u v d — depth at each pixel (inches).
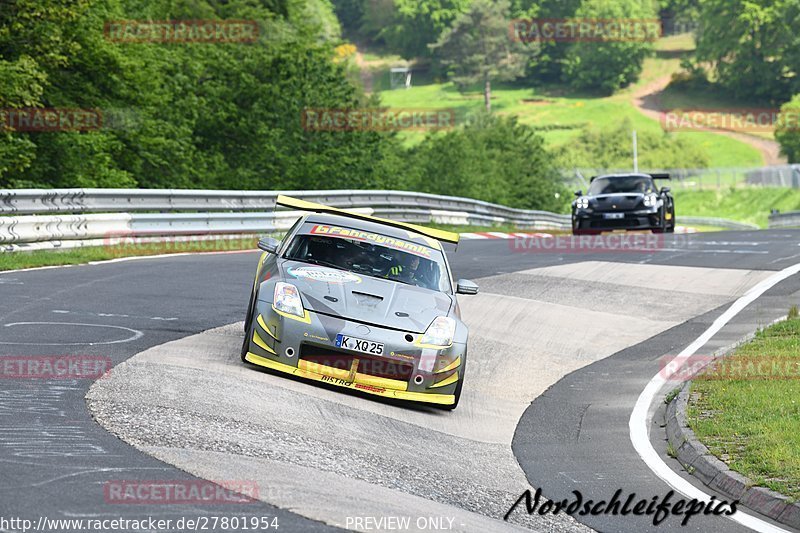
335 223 1099.9
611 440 906.1
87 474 611.5
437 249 1093.8
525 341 1359.5
